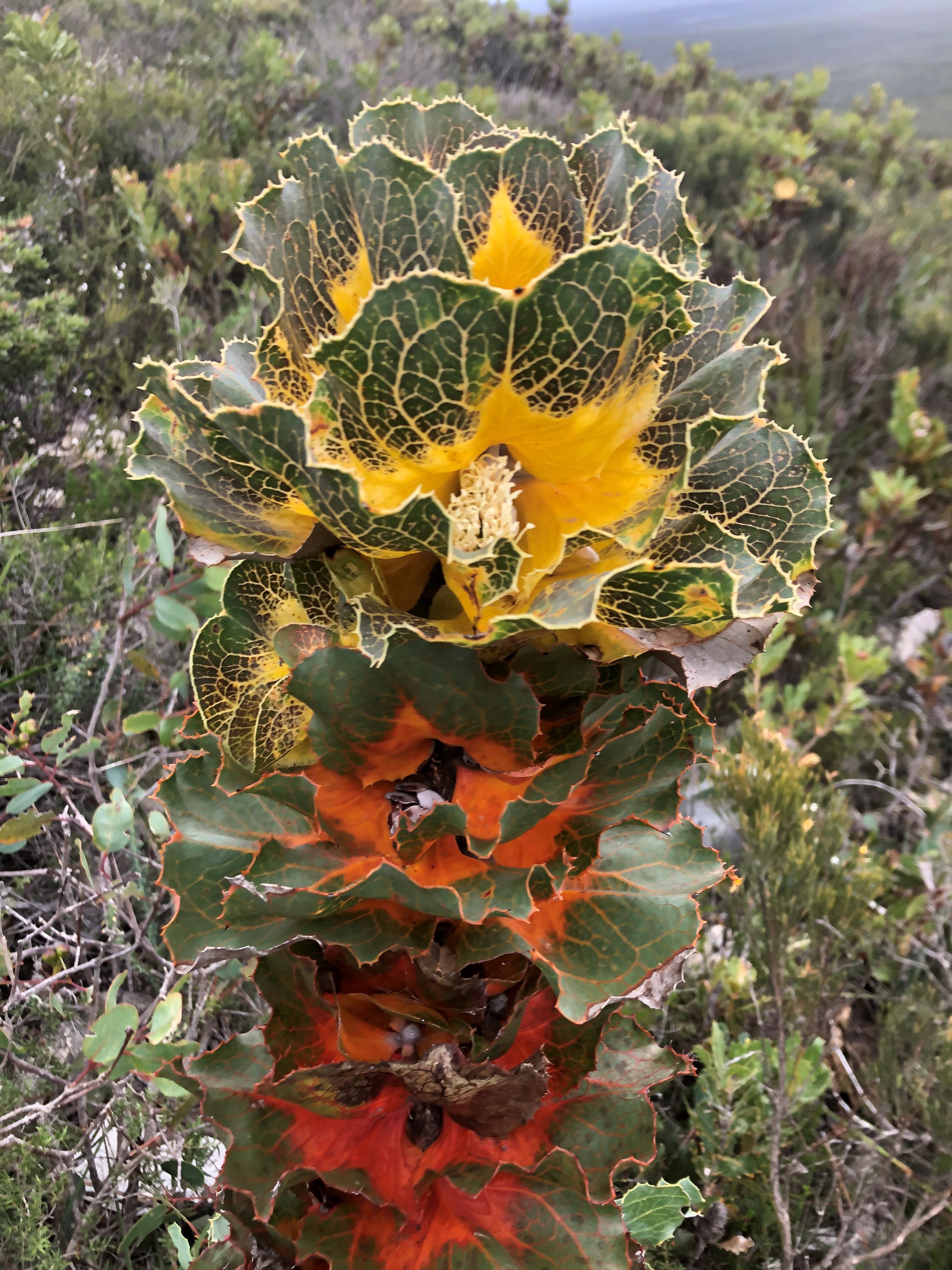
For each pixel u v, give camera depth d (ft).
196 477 1.08
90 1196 2.47
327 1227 1.27
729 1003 3.19
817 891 3.29
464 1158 1.29
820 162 13.50
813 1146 2.98
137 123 8.07
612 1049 1.49
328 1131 1.32
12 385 4.64
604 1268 1.26
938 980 3.62
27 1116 2.34
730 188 10.55
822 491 1.13
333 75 11.29
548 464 0.97
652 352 0.90
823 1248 2.92
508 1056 1.30
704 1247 2.80
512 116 11.73
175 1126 2.32
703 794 3.81
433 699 0.96
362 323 0.79
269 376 1.05
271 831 1.17
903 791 4.54
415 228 0.87
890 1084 3.00
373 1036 1.27
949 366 7.35
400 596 1.03
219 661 1.14
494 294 0.78
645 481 1.00
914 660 5.02
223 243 6.18
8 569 3.45
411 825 1.02
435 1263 1.25
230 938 1.08
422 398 0.84
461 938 1.11
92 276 5.99
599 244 0.80
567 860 1.09
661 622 0.96
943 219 12.17
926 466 6.03
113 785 3.01
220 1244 1.61
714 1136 2.77
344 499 0.84
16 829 2.53
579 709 1.07
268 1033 1.29
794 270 8.07
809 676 4.90
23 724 2.82
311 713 1.16
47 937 2.78
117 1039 2.08
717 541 1.01
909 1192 3.00
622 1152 1.37
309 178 0.94
